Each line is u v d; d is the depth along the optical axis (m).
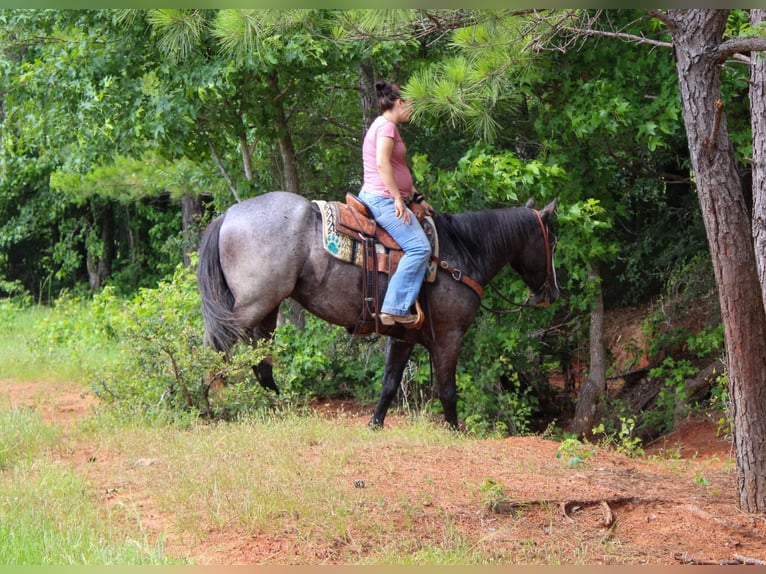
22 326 20.33
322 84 13.16
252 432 8.68
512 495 6.91
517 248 9.87
